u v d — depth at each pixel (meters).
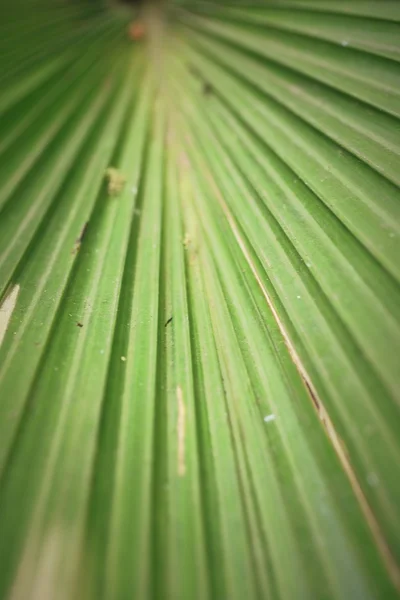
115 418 0.17
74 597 0.14
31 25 0.25
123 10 0.27
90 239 0.21
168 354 0.18
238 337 0.19
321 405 0.17
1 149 0.23
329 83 0.23
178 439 0.17
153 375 0.18
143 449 0.16
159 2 0.27
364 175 0.20
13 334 0.19
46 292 0.20
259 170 0.22
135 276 0.20
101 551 0.15
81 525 0.15
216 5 0.26
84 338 0.19
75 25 0.26
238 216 0.21
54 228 0.21
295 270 0.19
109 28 0.26
